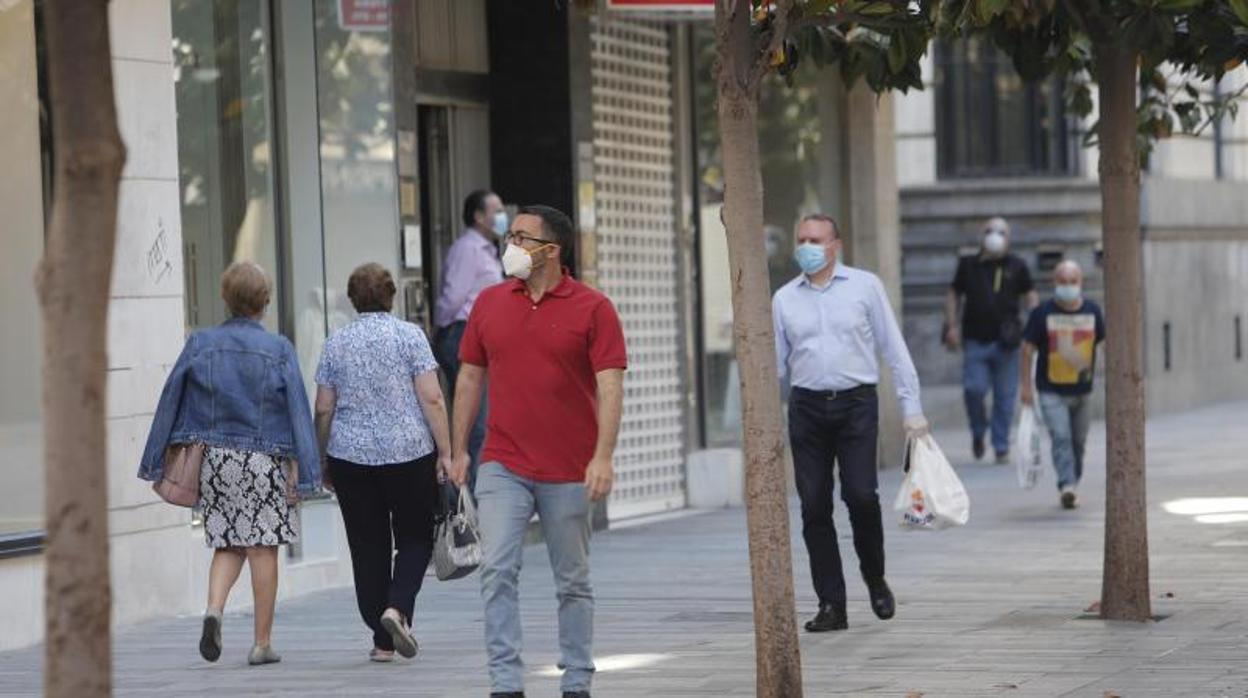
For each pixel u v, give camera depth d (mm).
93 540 17672
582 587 30266
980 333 76312
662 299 64625
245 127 48062
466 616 42969
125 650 39125
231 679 35469
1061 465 60344
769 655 28750
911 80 35969
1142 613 38812
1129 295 38594
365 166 50812
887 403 75375
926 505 38812
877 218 74750
